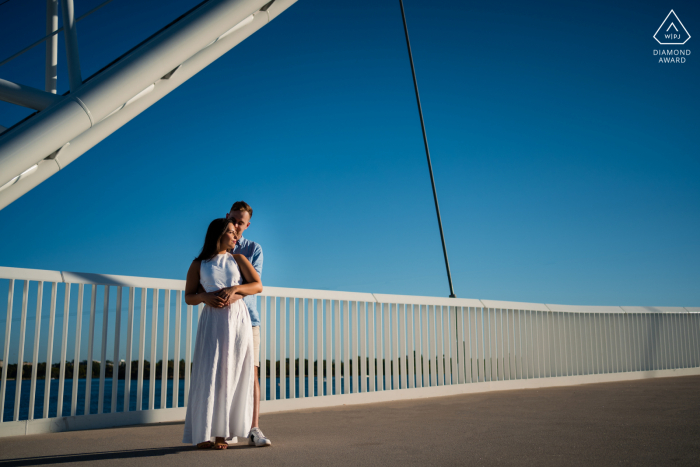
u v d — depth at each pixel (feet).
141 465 8.44
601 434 10.66
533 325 25.52
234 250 12.26
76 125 11.57
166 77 14.01
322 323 18.71
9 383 67.87
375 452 9.21
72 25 12.00
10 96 11.27
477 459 8.43
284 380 17.40
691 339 31.37
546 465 7.93
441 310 22.13
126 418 14.25
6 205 13.03
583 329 27.35
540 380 24.82
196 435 9.85
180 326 15.56
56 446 10.63
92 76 12.18
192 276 10.73
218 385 10.09
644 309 29.78
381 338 20.18
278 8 15.53
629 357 28.68
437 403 18.20
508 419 13.33
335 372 18.89
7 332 12.59
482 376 23.09
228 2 13.24
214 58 15.02
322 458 8.77
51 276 13.35
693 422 12.21
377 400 19.58
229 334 10.24
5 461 8.99
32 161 11.20
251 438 10.48
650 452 8.81
